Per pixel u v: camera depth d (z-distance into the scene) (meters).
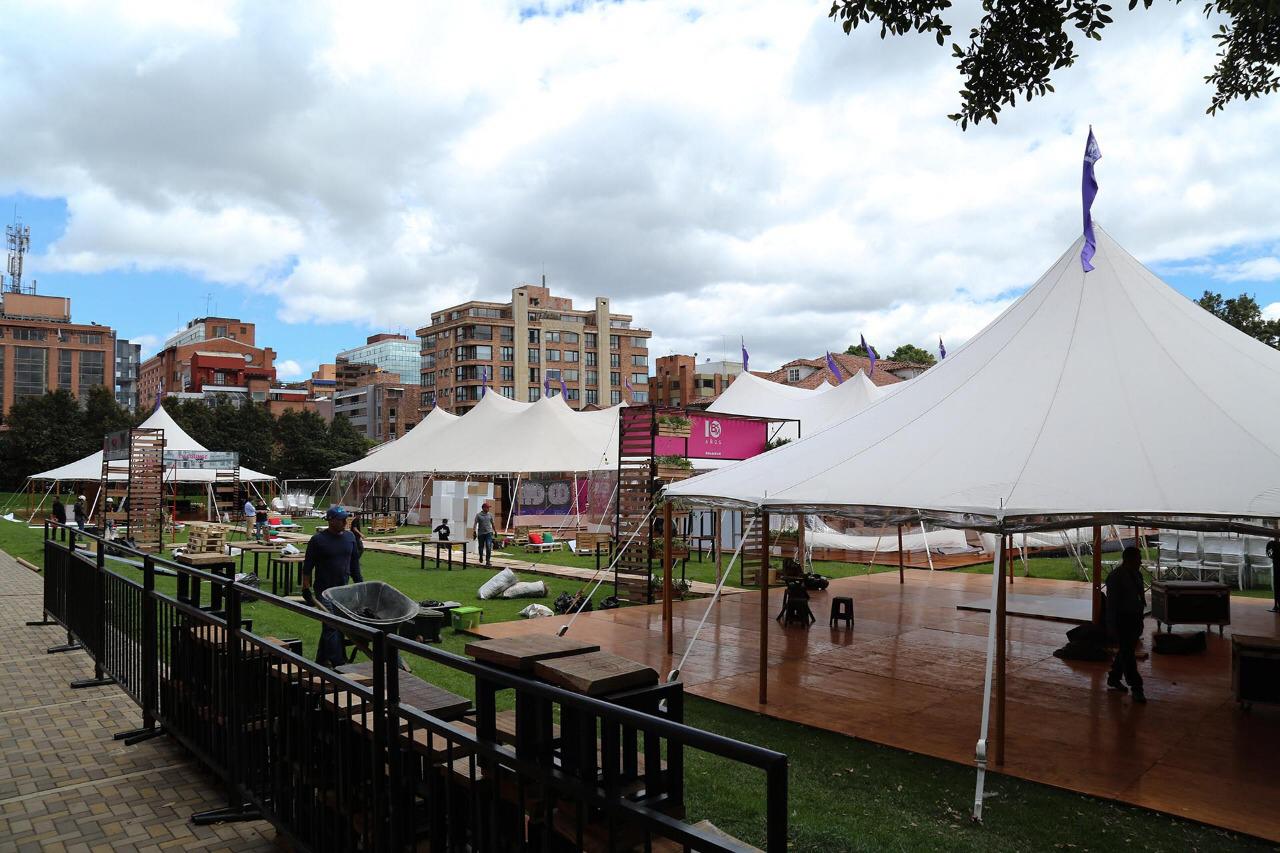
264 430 62.81
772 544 17.69
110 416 56.44
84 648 7.79
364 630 3.06
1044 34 6.52
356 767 3.35
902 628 11.06
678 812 2.39
